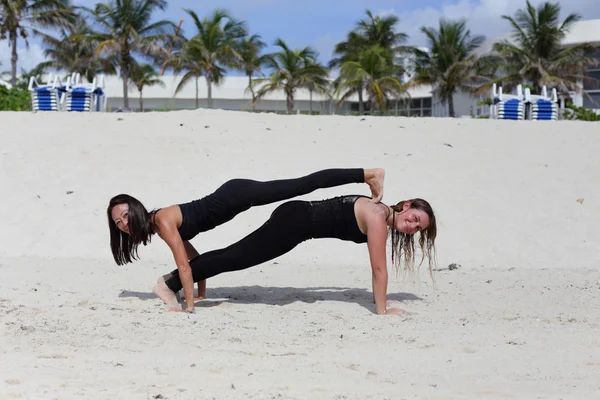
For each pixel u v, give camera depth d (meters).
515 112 21.08
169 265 8.52
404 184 12.22
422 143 14.48
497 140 14.84
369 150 13.93
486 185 12.33
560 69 43.38
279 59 50.22
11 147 13.51
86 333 4.64
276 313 5.49
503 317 5.55
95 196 11.66
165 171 12.64
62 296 5.99
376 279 5.55
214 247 9.84
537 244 10.04
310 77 49.97
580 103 45.62
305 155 13.54
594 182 12.49
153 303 5.78
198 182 12.19
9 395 3.13
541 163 13.47
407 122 16.17
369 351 4.34
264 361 4.00
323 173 5.64
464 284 7.27
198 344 4.42
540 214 11.16
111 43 45.47
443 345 4.54
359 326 5.07
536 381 3.72
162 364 3.87
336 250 9.67
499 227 10.66
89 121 15.38
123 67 46.88
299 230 5.64
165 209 5.64
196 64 47.31
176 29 47.72
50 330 4.68
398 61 56.72
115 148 13.63
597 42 44.97
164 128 14.91
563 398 3.36
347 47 57.41
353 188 11.92
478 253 9.66
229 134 14.64
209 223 5.67
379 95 47.59
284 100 56.25
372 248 5.53
